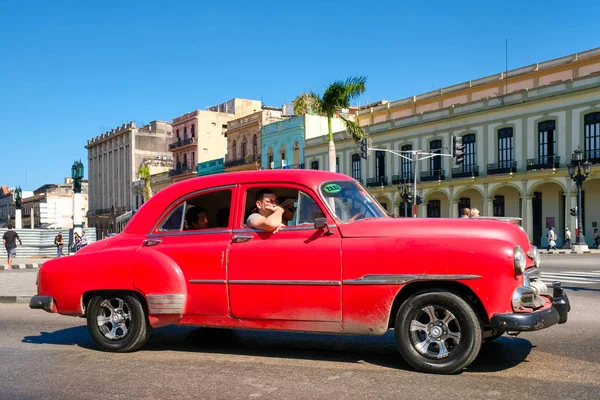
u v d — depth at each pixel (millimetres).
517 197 38906
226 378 4871
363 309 5047
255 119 57719
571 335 6625
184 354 5867
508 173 37219
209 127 68938
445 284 4945
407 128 44219
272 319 5375
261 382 4723
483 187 39094
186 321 5750
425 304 4926
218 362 5473
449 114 41375
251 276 5430
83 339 6867
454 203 41062
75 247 27875
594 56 35812
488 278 4703
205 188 5926
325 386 4566
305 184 5488
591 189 34906
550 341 6258
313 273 5195
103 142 92938
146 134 83625
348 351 5875
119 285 5902
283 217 5641
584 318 8070
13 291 12422
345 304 5094
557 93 35031
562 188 35938
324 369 5121
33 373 5203
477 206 41188
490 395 4262
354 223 5273
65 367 5402
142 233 6117
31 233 31109
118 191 87188
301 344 6270
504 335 6594
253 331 7105
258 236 5504
